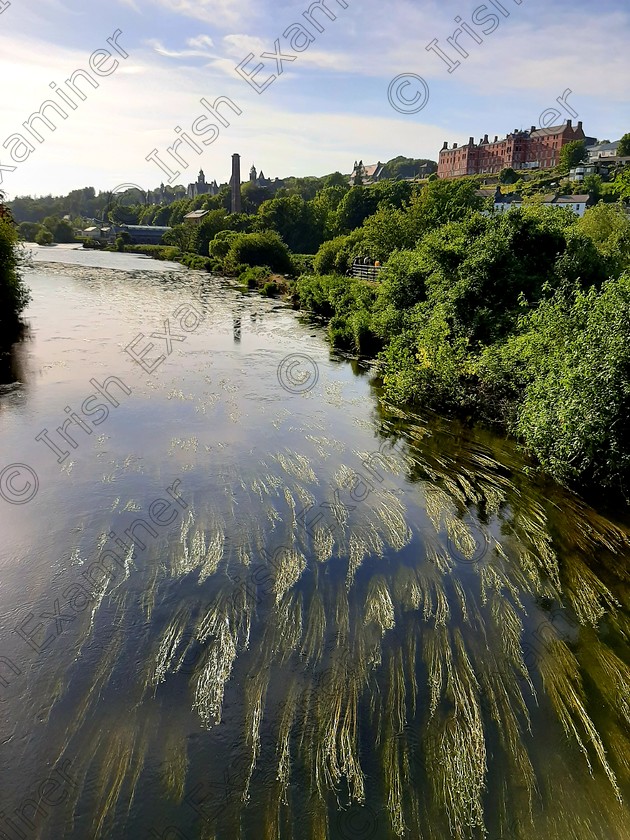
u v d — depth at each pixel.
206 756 5.61
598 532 10.17
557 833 5.03
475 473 12.57
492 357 16.19
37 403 16.28
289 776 5.43
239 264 60.66
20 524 9.77
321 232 89.31
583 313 13.52
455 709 6.23
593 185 78.06
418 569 8.85
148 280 51.94
